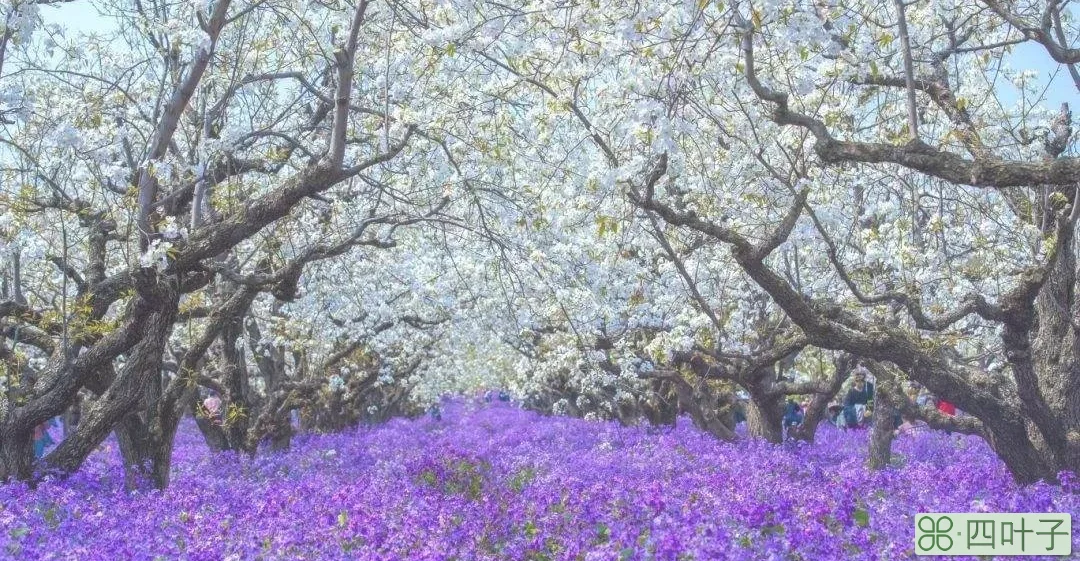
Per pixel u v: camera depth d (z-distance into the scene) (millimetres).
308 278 20016
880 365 16203
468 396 52594
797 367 24344
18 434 11977
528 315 18844
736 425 32625
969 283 14242
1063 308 12047
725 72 12273
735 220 15094
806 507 10352
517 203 13992
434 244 19688
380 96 15430
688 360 19000
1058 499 10680
